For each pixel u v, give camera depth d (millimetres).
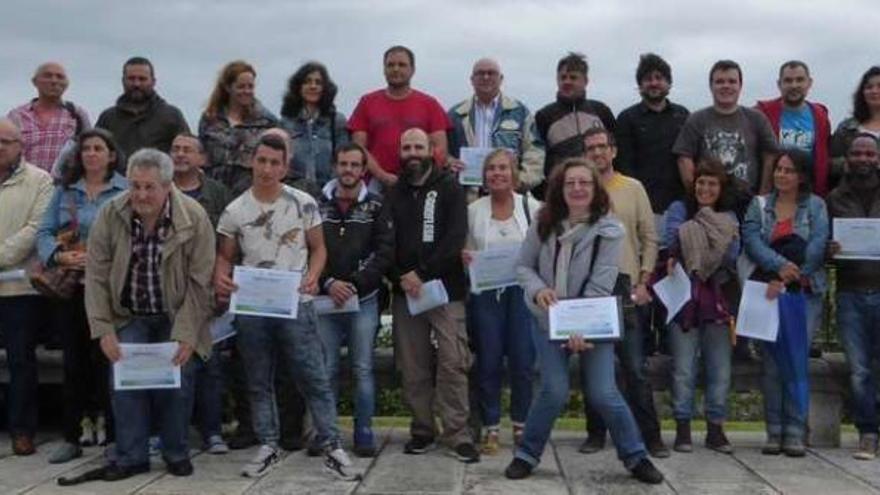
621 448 7258
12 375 8133
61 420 9531
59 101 9258
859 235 8094
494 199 8125
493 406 8141
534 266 7305
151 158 7027
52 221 7902
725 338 8289
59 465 7777
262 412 7473
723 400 8344
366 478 7309
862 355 8219
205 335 7332
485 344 8078
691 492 6969
